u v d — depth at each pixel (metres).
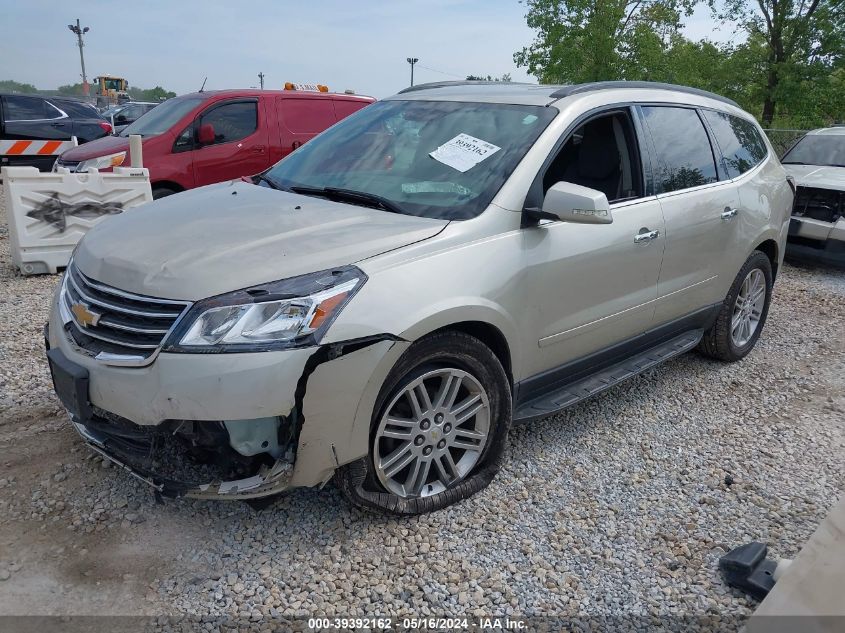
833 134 10.05
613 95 4.05
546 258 3.39
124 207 7.36
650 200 4.11
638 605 2.79
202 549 2.91
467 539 3.08
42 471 3.36
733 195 4.78
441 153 3.68
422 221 3.19
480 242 3.16
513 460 3.77
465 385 3.21
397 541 3.03
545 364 3.62
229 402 2.50
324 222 3.15
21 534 2.93
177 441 2.72
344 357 2.63
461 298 2.97
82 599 2.61
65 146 14.12
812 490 3.66
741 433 4.26
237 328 2.54
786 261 9.34
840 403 4.78
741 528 3.31
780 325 6.49
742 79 18.77
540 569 2.93
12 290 6.45
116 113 21.20
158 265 2.80
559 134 3.61
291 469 2.67
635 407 4.55
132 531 2.99
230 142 8.95
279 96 9.36
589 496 3.49
